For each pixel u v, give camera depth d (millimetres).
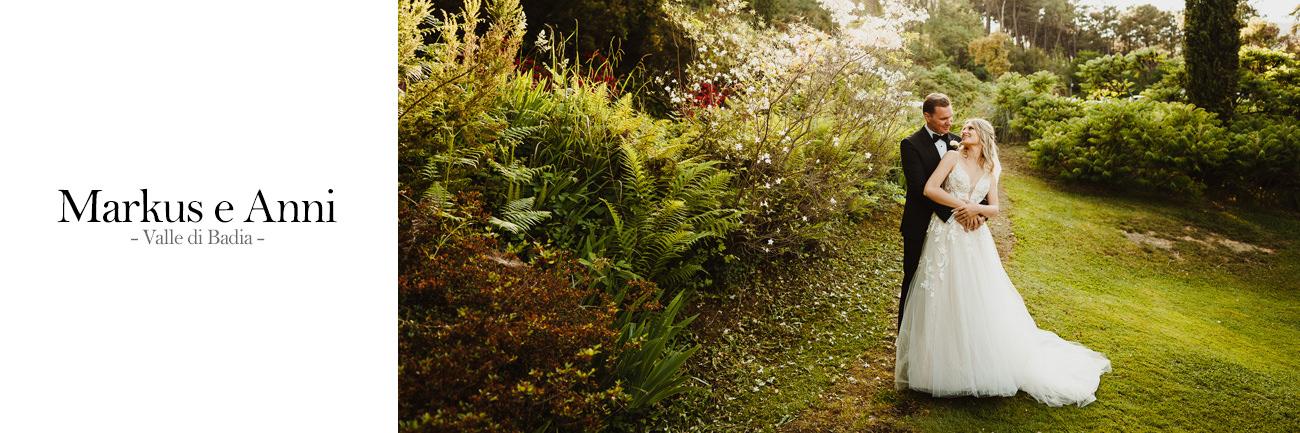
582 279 2760
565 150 3521
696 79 5348
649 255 3311
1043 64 23891
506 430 1878
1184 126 7020
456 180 2730
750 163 4215
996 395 2898
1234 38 7895
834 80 4918
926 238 2965
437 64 2936
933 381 2859
